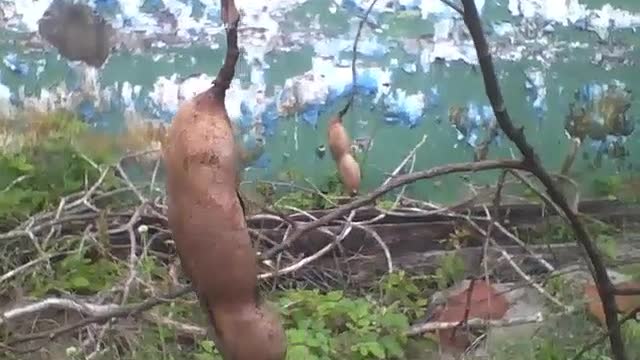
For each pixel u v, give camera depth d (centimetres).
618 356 63
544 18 134
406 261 119
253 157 129
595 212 128
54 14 125
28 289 104
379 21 131
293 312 104
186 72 128
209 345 96
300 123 130
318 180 129
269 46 129
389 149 132
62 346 96
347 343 100
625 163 136
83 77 126
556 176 82
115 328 96
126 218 117
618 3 135
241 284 44
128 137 127
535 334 99
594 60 135
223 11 43
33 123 125
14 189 116
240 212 44
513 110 135
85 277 106
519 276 114
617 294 60
